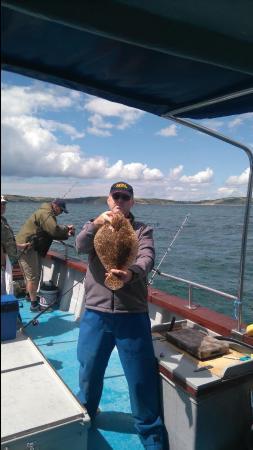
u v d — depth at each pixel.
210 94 2.92
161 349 3.14
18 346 3.50
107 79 2.63
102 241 2.73
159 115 3.29
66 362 4.57
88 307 3.07
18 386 2.82
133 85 2.76
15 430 2.34
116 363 4.56
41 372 3.04
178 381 2.73
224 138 3.35
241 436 2.80
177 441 2.81
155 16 1.76
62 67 2.43
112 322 2.96
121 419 3.48
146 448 2.90
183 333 3.31
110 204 3.10
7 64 2.29
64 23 1.58
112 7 1.65
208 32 1.91
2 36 1.99
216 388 2.65
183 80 2.65
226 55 1.98
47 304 6.34
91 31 1.64
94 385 3.18
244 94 2.77
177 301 4.55
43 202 6.39
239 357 2.99
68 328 5.63
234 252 23.20
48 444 2.40
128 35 1.71
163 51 1.85
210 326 3.85
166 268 18.38
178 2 1.66
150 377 2.95
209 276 16.47
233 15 1.77
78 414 2.51
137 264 2.87
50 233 6.12
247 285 14.60
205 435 2.66
